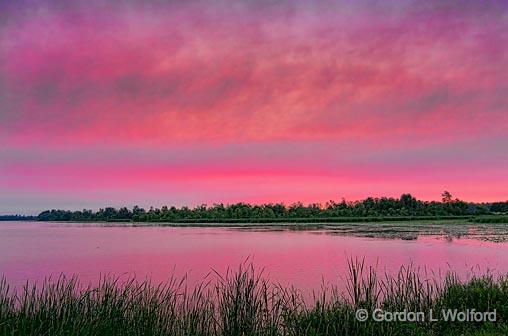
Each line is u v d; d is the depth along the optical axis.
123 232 71.69
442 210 126.38
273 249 36.38
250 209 142.62
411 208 130.62
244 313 10.15
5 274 24.02
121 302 10.64
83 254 34.84
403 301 11.69
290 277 21.31
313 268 24.72
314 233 58.38
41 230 85.44
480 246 36.72
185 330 10.03
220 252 34.75
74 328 9.04
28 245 44.44
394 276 20.75
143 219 156.75
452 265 25.08
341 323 10.18
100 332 9.45
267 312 10.40
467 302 12.12
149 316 10.11
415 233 54.97
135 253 35.09
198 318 10.38
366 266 24.89
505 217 95.94
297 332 10.15
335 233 57.66
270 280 20.38
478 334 9.95
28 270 25.81
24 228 98.56
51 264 28.67
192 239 49.97
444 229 64.56
